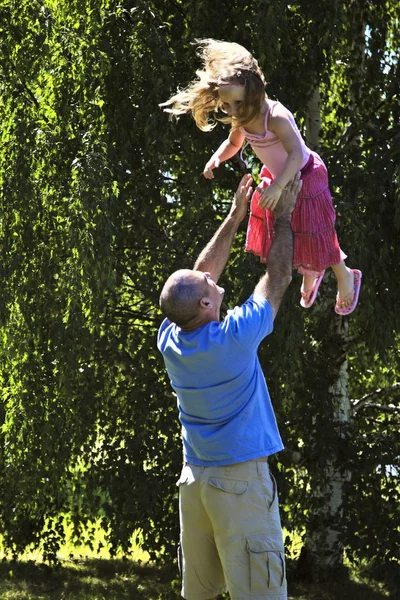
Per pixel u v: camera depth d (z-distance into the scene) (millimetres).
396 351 15781
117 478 14109
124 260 14000
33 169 12422
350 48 15492
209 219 14062
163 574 13945
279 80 13133
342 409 15516
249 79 5160
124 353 14250
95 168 11953
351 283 5980
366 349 16000
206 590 5543
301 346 13055
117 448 14977
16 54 12414
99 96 13141
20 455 13633
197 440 5160
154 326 14719
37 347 13125
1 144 12641
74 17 13000
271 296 5086
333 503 15602
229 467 5141
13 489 14703
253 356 5070
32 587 15375
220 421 5098
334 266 5891
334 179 13344
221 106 5340
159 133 12805
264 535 5148
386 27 15453
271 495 5199
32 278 12758
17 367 13086
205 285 5086
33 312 12836
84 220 11727
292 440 14883
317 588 15461
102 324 14250
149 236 14180
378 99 15219
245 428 5105
